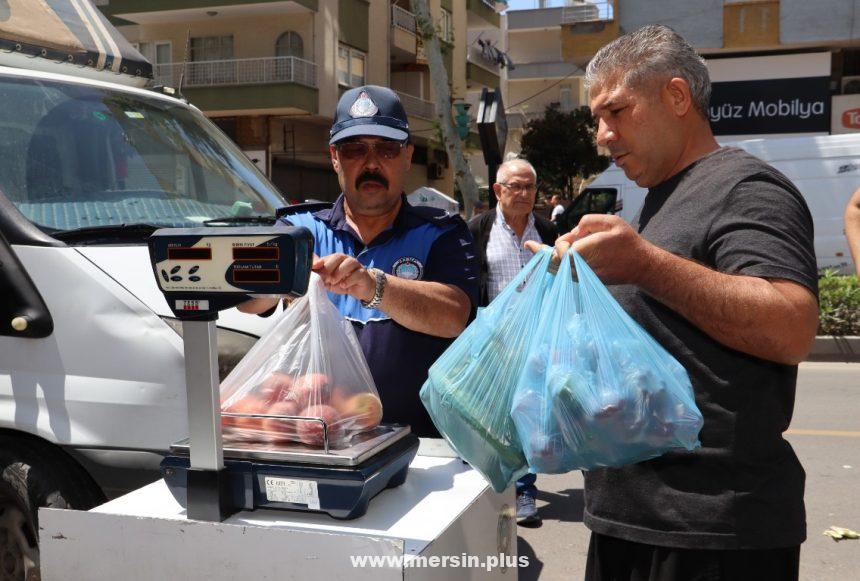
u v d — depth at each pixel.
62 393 2.85
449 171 33.78
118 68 4.23
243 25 24.75
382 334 2.59
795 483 1.89
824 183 13.31
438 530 1.69
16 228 3.04
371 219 2.69
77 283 2.92
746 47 21.41
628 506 1.92
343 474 1.68
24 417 2.86
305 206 2.87
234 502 1.75
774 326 1.69
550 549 4.51
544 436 1.70
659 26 2.00
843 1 20.64
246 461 1.73
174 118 4.15
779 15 21.08
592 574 2.08
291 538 1.59
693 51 1.99
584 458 1.72
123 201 3.48
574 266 1.79
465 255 2.65
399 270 2.60
